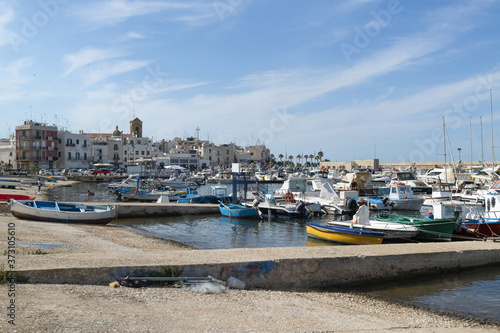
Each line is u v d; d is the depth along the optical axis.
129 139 139.62
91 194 57.78
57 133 116.50
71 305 8.36
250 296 10.91
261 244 24.39
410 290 13.62
